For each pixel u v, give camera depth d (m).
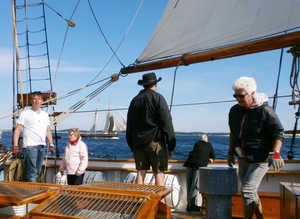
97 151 29.22
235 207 4.47
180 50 5.02
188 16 5.18
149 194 2.57
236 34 4.50
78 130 5.71
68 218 2.32
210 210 3.28
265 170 3.40
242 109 3.54
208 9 4.98
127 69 5.77
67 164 5.59
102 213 2.39
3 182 3.23
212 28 4.80
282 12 4.16
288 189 3.30
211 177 3.24
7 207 3.53
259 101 3.38
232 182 3.26
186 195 5.68
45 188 2.92
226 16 4.73
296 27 3.93
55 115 6.94
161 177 3.98
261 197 4.27
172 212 5.18
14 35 7.00
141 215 2.27
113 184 3.10
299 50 3.99
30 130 5.34
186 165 5.45
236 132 3.55
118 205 2.46
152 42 5.49
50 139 5.86
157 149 3.96
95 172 5.77
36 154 5.34
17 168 5.39
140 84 4.16
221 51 4.53
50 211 2.46
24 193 2.71
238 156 3.53
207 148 5.46
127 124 4.23
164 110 3.91
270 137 3.40
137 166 4.12
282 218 3.64
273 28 4.14
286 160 4.95
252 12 4.47
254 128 3.37
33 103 5.45
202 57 4.69
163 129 3.91
